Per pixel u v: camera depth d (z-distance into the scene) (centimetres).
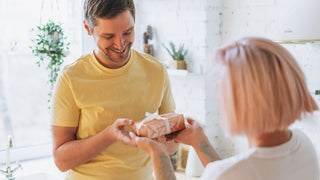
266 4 173
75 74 109
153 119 104
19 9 212
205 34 194
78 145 102
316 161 71
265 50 64
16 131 232
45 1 213
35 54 183
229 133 65
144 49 232
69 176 116
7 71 225
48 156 217
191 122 107
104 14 96
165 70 126
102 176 110
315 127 158
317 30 122
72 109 108
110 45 104
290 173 64
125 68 114
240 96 62
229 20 197
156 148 86
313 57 156
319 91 151
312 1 123
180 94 222
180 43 214
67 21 223
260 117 61
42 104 228
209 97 205
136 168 114
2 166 195
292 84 63
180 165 208
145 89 117
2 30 215
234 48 66
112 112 110
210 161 98
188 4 205
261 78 61
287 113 62
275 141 66
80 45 226
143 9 243
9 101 229
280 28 137
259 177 62
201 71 202
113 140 99
